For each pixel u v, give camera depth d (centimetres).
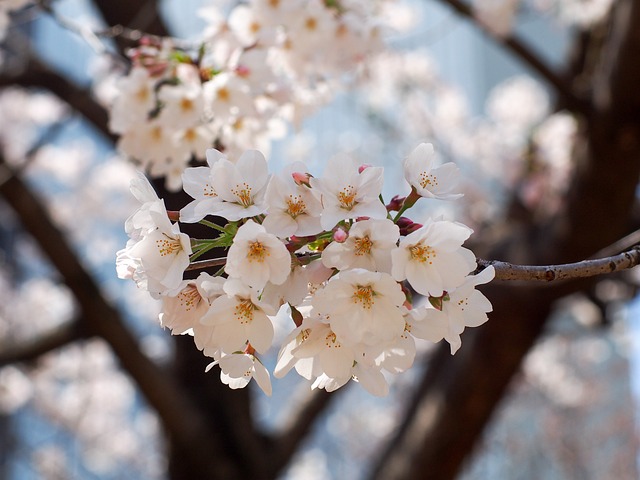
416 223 153
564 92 462
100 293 513
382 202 149
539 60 479
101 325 510
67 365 920
